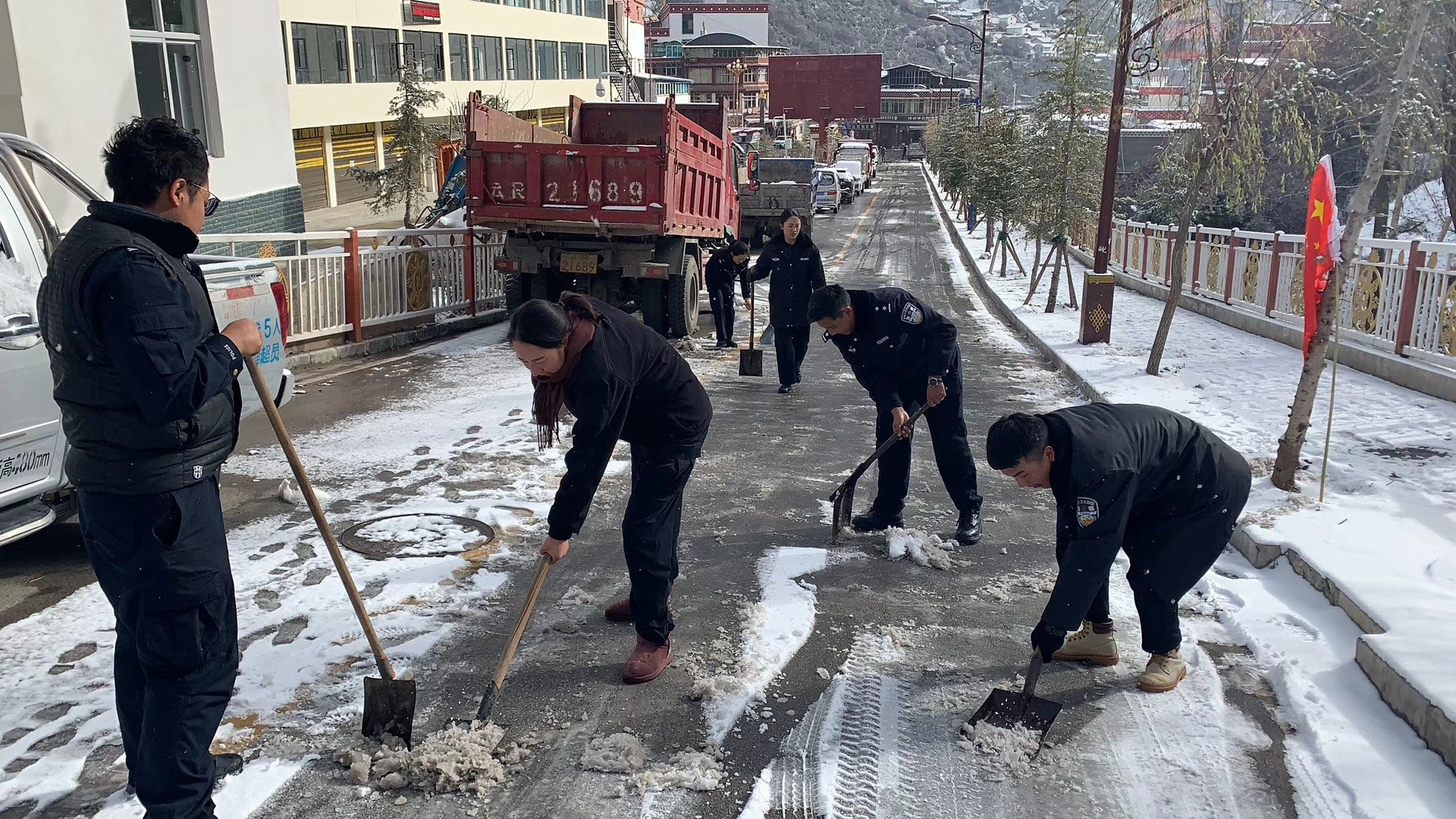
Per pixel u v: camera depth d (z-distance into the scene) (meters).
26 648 3.72
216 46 10.94
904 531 5.10
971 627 4.12
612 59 49.41
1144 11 9.28
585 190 10.02
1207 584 4.48
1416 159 10.94
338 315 9.84
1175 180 11.38
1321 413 7.37
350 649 3.77
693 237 11.40
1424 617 3.77
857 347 4.88
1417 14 5.19
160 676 2.47
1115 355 10.24
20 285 4.07
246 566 4.55
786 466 6.46
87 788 2.89
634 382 3.27
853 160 47.00
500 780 3.00
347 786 2.96
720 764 3.12
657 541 3.57
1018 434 3.09
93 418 2.33
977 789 3.00
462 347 10.51
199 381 2.31
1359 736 3.20
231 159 11.30
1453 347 7.93
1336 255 5.17
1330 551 4.52
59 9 8.34
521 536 5.05
